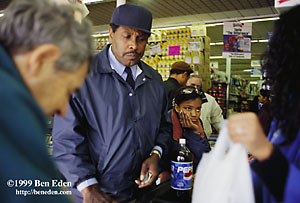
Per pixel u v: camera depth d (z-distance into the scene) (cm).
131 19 139
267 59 80
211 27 822
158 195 116
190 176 123
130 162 144
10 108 43
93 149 143
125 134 143
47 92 59
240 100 911
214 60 1441
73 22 62
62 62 57
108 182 141
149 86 163
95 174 137
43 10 56
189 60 475
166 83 330
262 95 474
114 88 146
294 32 70
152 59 516
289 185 62
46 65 56
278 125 76
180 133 158
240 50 518
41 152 46
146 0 552
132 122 147
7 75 48
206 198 77
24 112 44
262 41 975
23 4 56
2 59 51
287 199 62
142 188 154
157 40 520
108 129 140
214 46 1106
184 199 111
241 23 513
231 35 515
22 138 43
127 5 144
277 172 64
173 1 558
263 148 65
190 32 486
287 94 71
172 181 125
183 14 648
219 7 592
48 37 54
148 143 154
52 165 49
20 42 54
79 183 128
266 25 793
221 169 76
